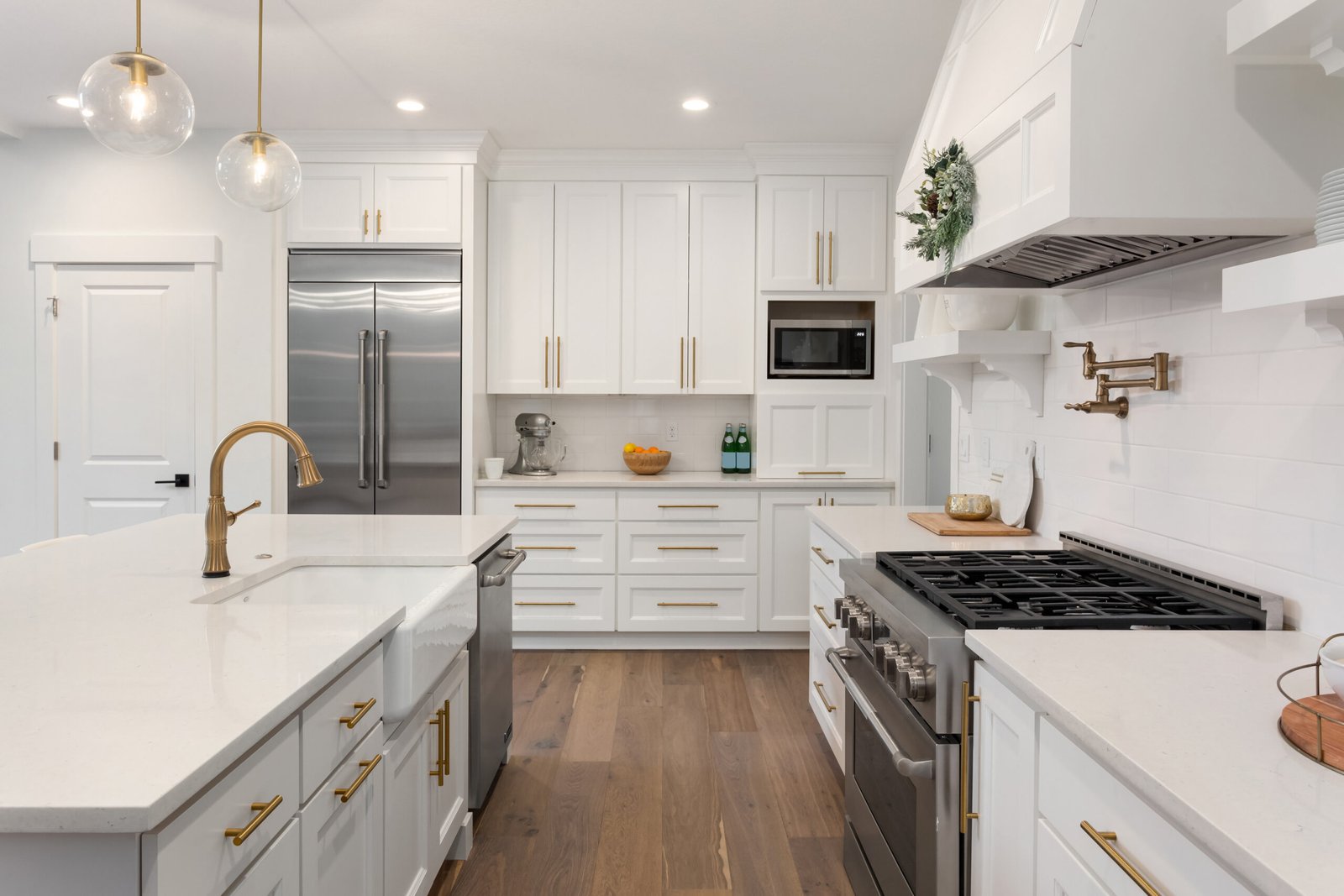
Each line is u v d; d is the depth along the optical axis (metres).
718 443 4.81
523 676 3.89
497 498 4.23
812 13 2.83
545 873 2.25
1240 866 0.77
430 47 3.11
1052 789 1.20
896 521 2.88
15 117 3.91
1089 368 2.14
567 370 4.41
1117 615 1.58
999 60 1.76
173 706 1.07
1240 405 1.65
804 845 2.40
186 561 2.09
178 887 0.89
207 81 3.45
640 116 3.85
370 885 1.54
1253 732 1.04
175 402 4.17
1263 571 1.59
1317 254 1.04
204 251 4.12
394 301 4.19
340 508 4.22
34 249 4.11
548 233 4.39
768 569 4.25
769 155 4.26
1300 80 1.41
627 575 4.25
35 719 1.02
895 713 1.75
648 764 2.93
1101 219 1.43
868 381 4.35
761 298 4.34
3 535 4.17
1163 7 1.41
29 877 0.85
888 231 4.29
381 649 1.57
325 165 4.17
